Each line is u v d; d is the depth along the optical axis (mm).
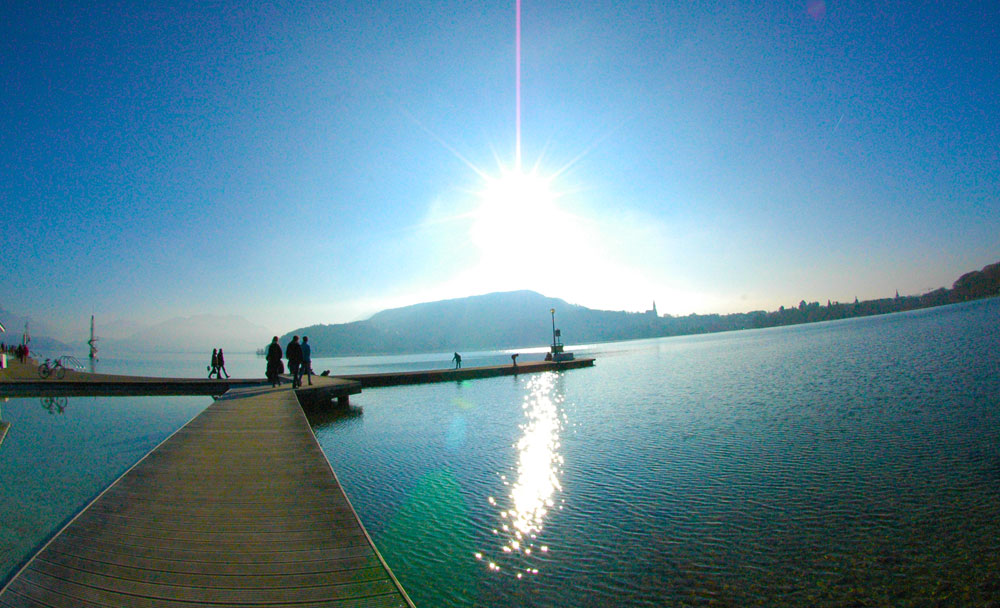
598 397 25719
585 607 5824
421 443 14922
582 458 12695
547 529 8125
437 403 24281
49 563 4980
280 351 24781
